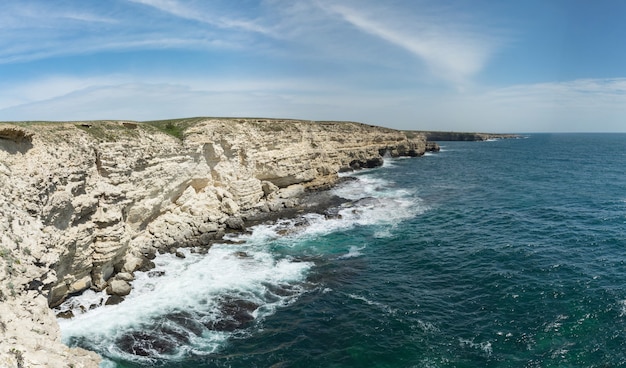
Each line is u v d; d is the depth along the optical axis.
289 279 28.27
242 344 20.52
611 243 33.59
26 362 12.63
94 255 25.36
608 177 72.25
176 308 23.91
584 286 25.50
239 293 26.02
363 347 20.08
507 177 75.12
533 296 24.53
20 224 18.44
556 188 61.19
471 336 20.70
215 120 47.31
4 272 15.42
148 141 34.69
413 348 19.88
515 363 18.36
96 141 28.89
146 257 31.36
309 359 19.27
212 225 38.19
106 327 21.61
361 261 31.78
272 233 39.41
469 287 26.41
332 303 24.70
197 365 18.80
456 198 55.25
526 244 34.12
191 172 40.56
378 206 50.34
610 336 20.05
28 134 22.52
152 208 34.00
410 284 27.28
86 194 25.98
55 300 22.91
